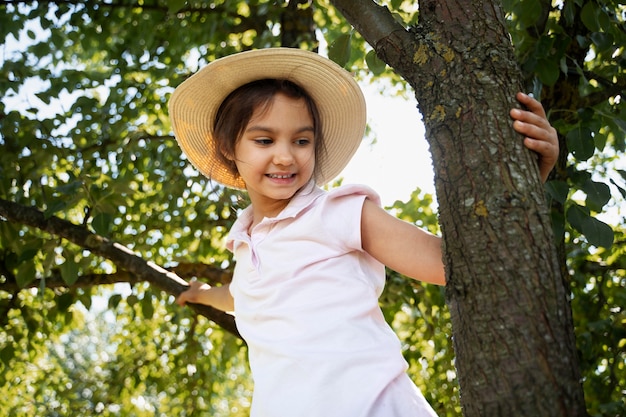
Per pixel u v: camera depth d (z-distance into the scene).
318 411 1.60
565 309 1.33
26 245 3.22
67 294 3.77
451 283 1.39
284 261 1.79
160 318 5.17
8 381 5.09
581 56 3.00
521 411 1.27
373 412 1.59
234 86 1.96
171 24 4.69
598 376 4.01
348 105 2.01
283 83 1.89
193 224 4.38
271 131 1.83
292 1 4.11
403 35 1.58
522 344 1.30
